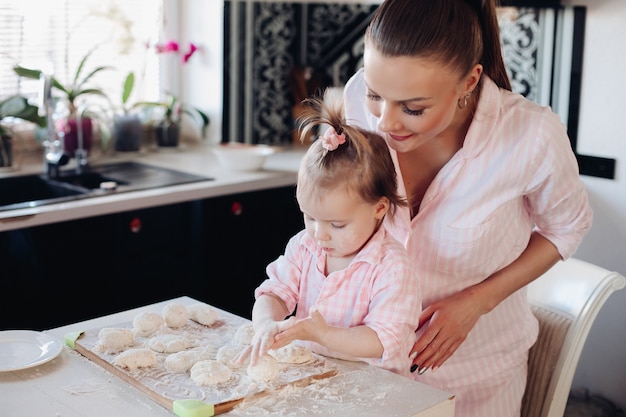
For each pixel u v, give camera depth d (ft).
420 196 5.58
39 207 8.04
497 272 5.40
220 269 9.63
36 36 10.14
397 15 4.49
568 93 9.08
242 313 10.05
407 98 4.52
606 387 9.16
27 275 8.04
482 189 5.20
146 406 4.12
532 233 5.62
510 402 5.67
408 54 4.43
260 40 11.41
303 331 4.52
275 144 11.88
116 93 11.15
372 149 4.80
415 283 4.85
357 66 11.53
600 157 8.94
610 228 8.97
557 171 5.08
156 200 8.77
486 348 5.59
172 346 4.71
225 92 11.18
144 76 11.41
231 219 9.59
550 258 5.45
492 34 5.06
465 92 4.85
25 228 7.93
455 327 5.13
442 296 5.50
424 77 4.46
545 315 6.15
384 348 4.62
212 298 9.64
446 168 5.29
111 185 8.86
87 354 4.67
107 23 10.83
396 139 4.76
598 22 8.77
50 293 8.25
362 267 4.91
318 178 4.69
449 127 5.26
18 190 9.34
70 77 10.57
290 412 4.09
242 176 9.73
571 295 6.08
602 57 8.80
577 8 8.87
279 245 10.22
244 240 9.80
